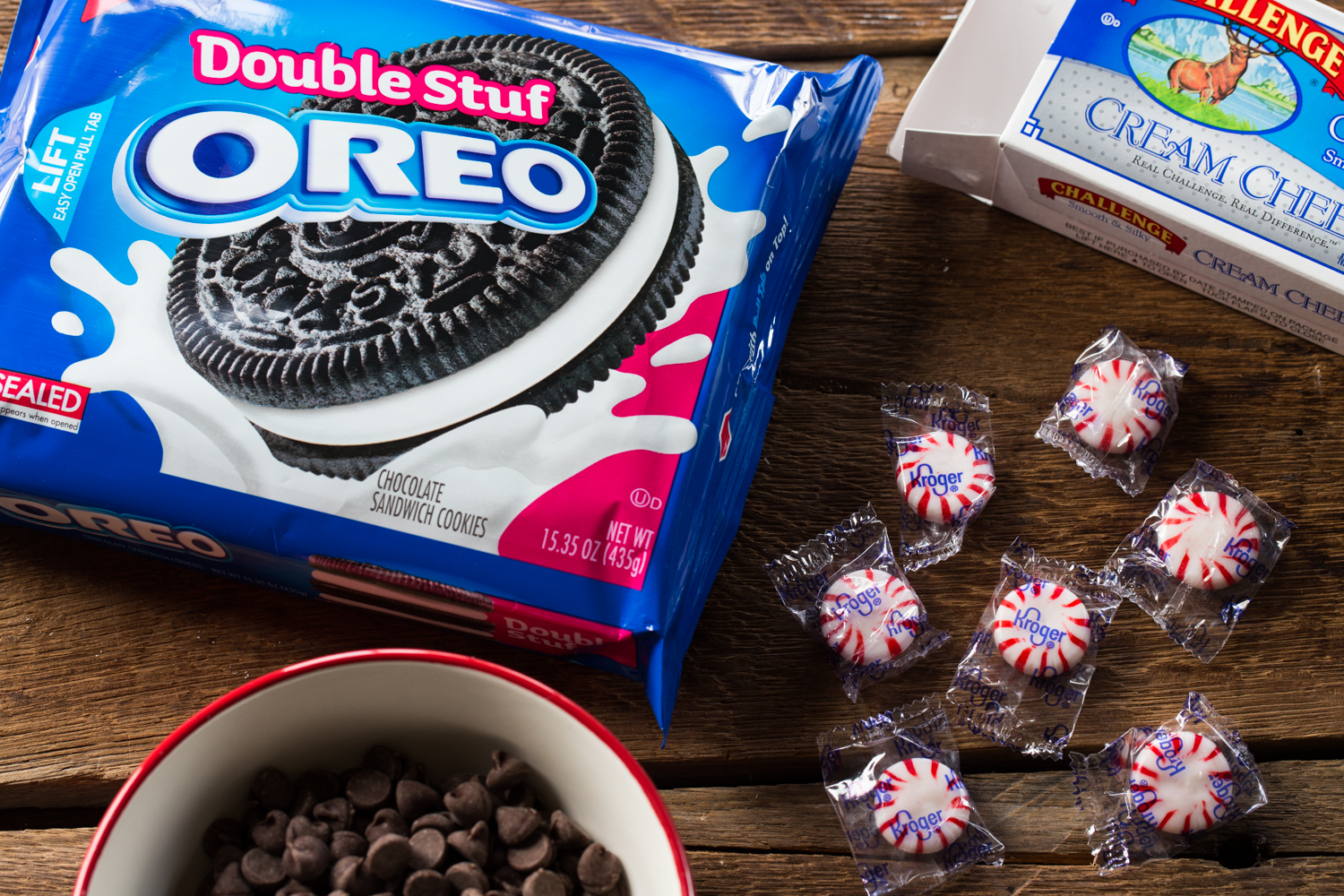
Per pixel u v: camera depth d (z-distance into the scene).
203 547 0.50
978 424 0.55
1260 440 0.55
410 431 0.49
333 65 0.51
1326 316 0.53
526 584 0.49
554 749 0.48
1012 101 0.54
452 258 0.50
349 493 0.49
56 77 0.51
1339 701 0.53
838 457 0.55
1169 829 0.52
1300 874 0.52
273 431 0.49
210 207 0.50
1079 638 0.53
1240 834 0.52
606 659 0.50
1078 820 0.52
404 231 0.50
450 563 0.49
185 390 0.49
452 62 0.51
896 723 0.53
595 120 0.51
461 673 0.47
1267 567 0.54
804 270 0.55
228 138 0.50
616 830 0.47
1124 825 0.52
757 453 0.54
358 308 0.49
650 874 0.47
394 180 0.50
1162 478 0.55
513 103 0.51
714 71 0.51
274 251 0.50
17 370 0.49
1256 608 0.54
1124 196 0.53
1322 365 0.55
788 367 0.55
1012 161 0.54
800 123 0.51
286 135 0.50
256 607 0.53
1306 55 0.52
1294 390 0.55
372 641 0.53
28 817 0.52
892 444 0.54
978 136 0.53
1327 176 0.52
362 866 0.46
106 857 0.45
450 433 0.49
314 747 0.48
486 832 0.47
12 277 0.50
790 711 0.53
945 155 0.54
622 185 0.50
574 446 0.49
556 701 0.46
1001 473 0.55
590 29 0.52
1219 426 0.55
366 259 0.50
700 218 0.50
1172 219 0.52
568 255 0.50
